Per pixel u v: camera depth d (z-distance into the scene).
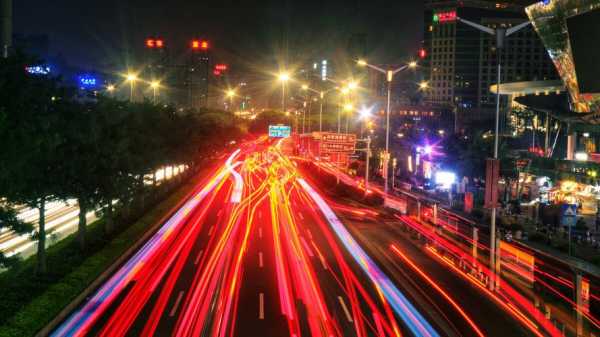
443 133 144.75
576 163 71.62
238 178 97.38
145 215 53.78
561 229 53.19
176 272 34.31
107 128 37.19
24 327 23.83
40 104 28.00
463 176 86.25
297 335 24.16
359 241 46.12
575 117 80.31
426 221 54.84
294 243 44.12
